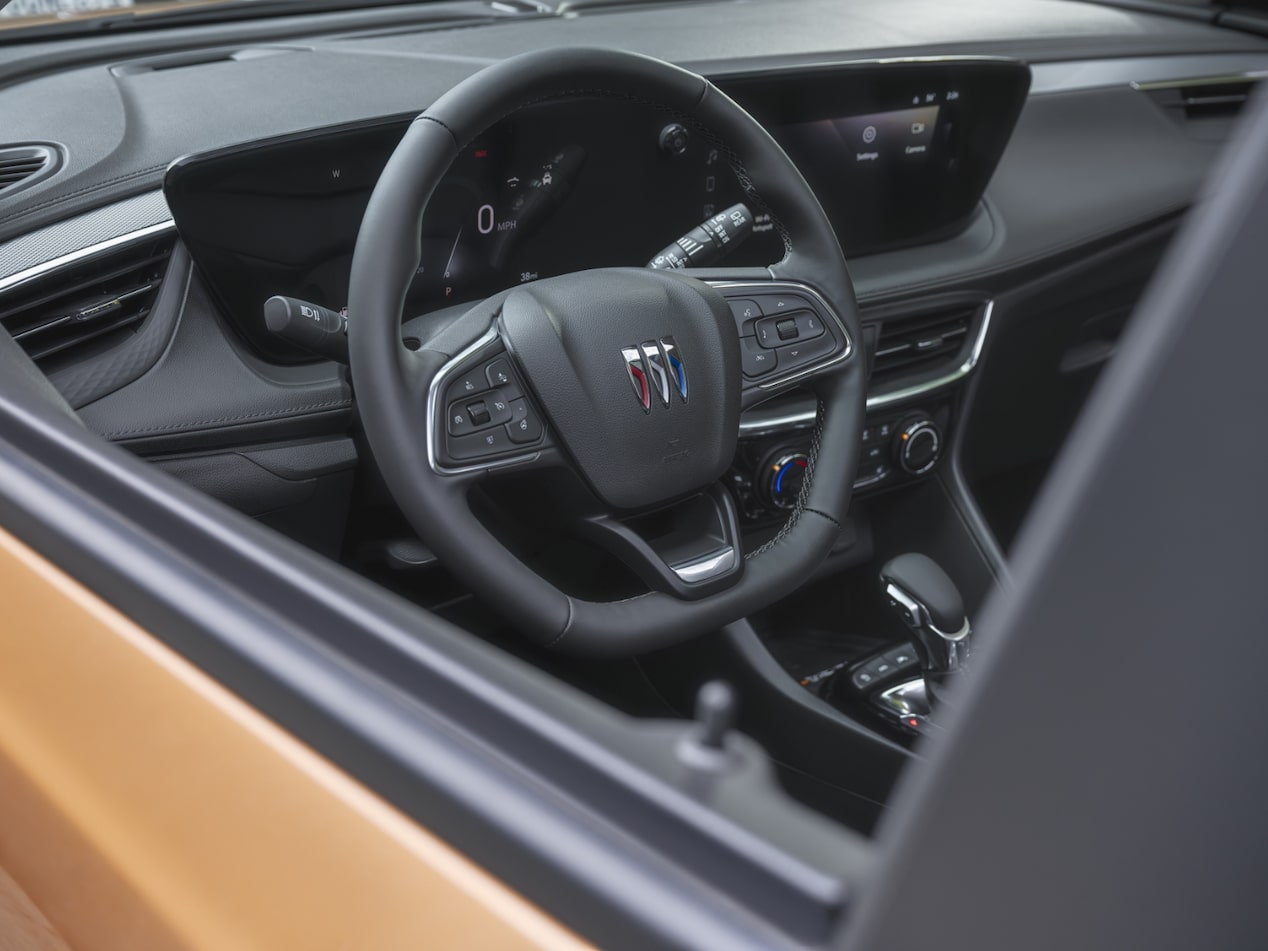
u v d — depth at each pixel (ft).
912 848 0.99
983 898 1.02
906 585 5.10
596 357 3.66
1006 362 6.49
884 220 5.95
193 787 1.72
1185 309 0.87
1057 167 6.70
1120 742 1.00
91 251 4.14
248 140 4.29
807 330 4.22
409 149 3.57
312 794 1.56
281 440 4.43
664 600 3.84
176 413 4.23
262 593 1.77
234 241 4.25
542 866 1.33
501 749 1.45
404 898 1.44
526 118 4.63
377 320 3.49
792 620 6.33
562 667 5.39
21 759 2.12
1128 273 6.79
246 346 4.45
